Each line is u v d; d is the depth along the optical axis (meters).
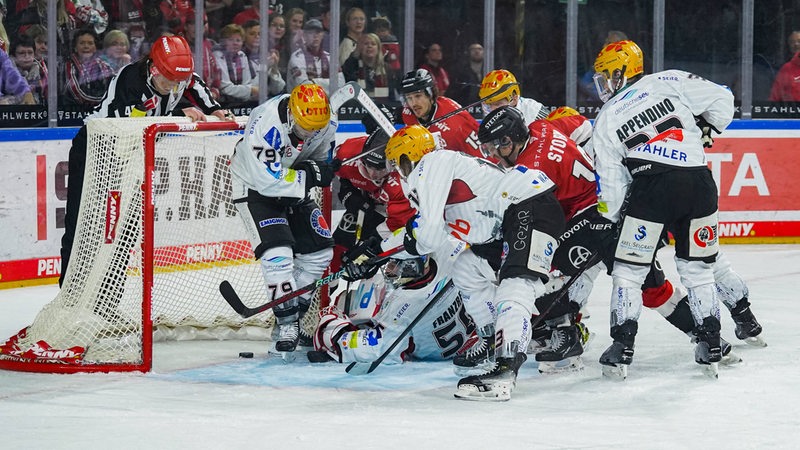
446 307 11.92
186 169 14.80
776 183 21.42
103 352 11.92
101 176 12.38
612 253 11.56
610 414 9.92
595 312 15.00
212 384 11.16
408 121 14.16
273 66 19.94
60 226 17.45
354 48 20.48
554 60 21.69
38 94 17.67
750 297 15.91
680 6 21.70
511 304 10.52
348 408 10.12
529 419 9.72
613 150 11.30
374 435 9.15
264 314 13.98
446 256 11.62
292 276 12.09
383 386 11.06
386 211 13.23
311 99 11.44
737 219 21.33
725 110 11.42
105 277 12.08
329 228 13.04
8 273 16.83
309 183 11.94
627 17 21.77
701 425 9.54
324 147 12.59
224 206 15.04
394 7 20.64
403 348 11.91
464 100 21.36
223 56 19.47
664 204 11.23
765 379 11.30
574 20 21.47
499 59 21.42
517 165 10.89
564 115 13.28
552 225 10.62
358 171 13.02
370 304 12.04
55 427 9.46
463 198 10.70
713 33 21.81
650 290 11.98
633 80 11.50
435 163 10.65
